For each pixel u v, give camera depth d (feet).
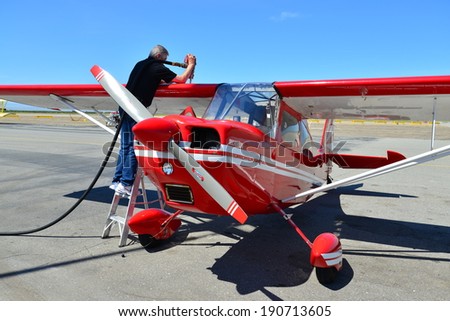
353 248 12.30
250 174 9.83
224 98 11.69
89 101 16.11
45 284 9.26
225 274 10.13
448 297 9.02
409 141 54.75
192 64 12.31
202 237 13.15
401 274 10.31
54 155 33.86
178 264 10.73
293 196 13.01
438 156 10.53
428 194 20.85
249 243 12.64
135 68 11.62
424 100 11.25
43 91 14.94
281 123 11.89
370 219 15.78
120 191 12.17
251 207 10.81
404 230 14.32
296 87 11.14
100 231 13.48
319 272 9.58
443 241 13.06
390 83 10.14
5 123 85.81
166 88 12.99
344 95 11.39
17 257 10.91
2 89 15.42
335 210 17.24
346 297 8.98
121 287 9.23
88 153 35.58
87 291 8.97
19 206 16.69
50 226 12.89
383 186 23.16
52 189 20.35
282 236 13.46
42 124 88.07
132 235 13.15
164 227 11.87
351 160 20.13
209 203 9.39
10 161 29.81
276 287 9.46
